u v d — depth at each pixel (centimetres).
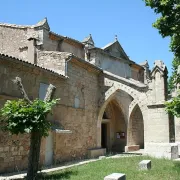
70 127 1706
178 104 1139
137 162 1483
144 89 1956
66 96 1683
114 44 2672
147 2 984
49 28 2006
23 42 1967
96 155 1956
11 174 1166
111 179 838
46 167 1409
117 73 2656
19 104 1030
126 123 2484
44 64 1769
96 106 2111
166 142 1719
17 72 1302
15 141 1259
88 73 2005
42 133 1053
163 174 1091
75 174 1155
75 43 2311
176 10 966
